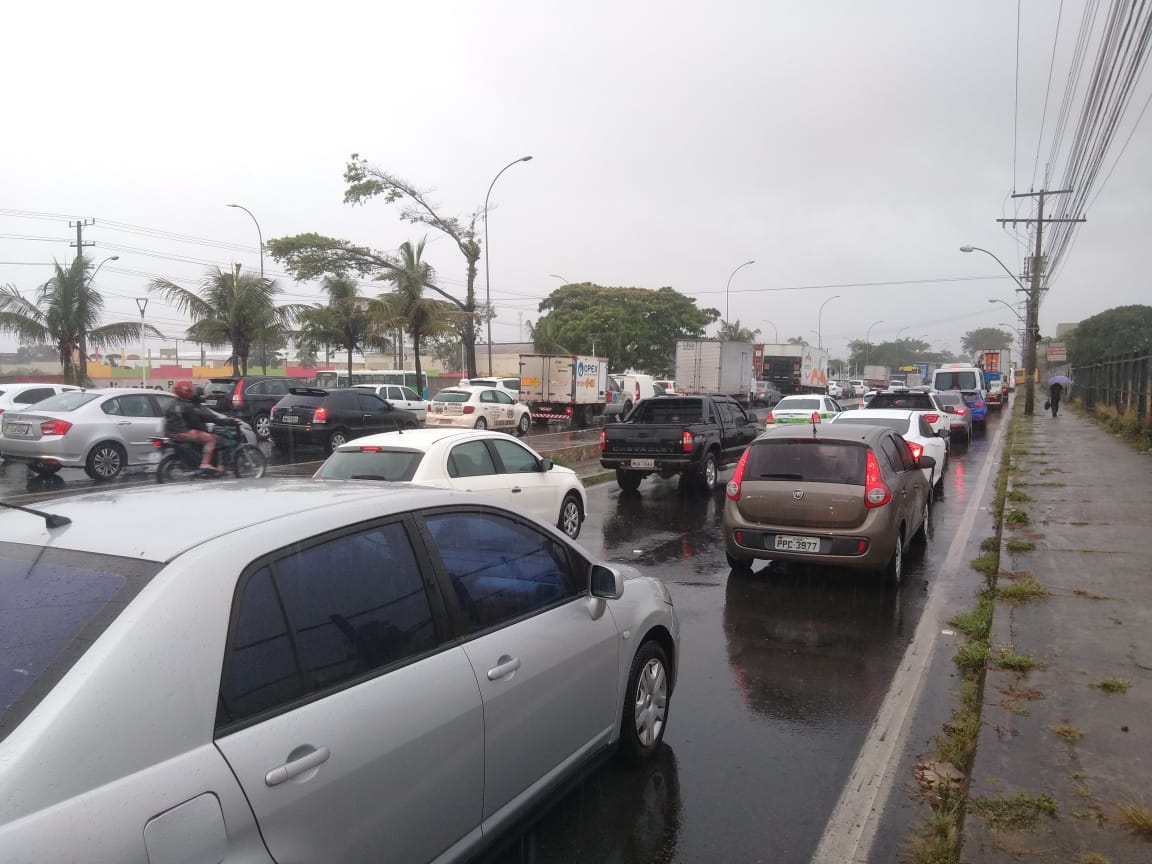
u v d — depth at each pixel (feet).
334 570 8.57
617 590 12.19
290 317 112.06
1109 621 20.36
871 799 13.02
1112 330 217.56
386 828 8.16
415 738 8.52
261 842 6.88
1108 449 62.18
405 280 114.01
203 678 6.90
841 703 16.94
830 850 11.64
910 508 27.63
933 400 67.97
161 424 49.42
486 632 10.13
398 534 9.52
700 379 122.31
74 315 97.19
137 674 6.54
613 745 12.91
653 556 31.04
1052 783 12.60
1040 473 48.80
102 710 6.25
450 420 84.94
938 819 12.13
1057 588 23.41
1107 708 15.26
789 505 25.14
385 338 122.31
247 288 105.09
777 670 18.94
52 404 47.91
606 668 12.36
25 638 6.84
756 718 16.19
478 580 10.41
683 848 11.66
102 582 7.28
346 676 8.20
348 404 62.03
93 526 8.40
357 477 25.68
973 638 20.63
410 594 9.30
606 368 118.11
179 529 8.14
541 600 11.46
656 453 45.32
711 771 13.92
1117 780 12.65
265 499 9.49
